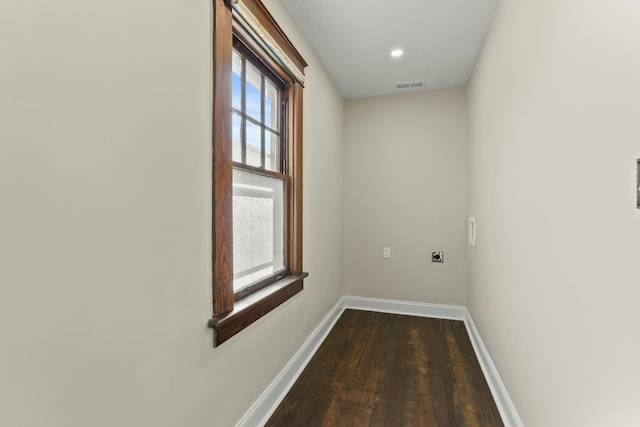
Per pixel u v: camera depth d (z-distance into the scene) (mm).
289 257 2080
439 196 3230
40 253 684
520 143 1494
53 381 711
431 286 3266
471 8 1949
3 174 623
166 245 1020
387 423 1616
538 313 1285
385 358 2312
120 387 868
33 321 674
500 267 1855
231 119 1329
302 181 2170
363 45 2379
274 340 1780
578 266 969
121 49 862
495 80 1962
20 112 647
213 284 1241
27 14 658
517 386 1536
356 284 3496
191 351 1134
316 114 2510
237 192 1527
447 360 2283
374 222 3428
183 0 1089
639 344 701
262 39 1569
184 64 1093
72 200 743
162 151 1001
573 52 990
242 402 1461
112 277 841
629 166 727
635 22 703
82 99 764
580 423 957
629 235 732
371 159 3430
